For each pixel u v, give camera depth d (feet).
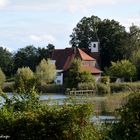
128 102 49.60
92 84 312.09
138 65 389.60
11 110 46.09
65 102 46.68
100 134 46.96
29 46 542.98
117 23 510.17
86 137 43.98
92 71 420.77
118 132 48.67
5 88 328.90
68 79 331.98
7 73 532.32
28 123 43.42
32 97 49.03
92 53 475.31
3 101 48.75
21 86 50.44
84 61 440.45
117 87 306.55
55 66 422.82
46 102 48.01
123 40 465.06
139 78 383.86
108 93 300.81
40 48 544.21
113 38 479.00
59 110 44.01
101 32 501.97
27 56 540.11
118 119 49.88
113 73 376.89
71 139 43.42
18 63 536.01
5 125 43.70
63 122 43.29
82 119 43.91
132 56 416.67
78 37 558.15
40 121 43.37
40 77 363.97
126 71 373.20
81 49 480.64
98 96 257.96
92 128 45.16
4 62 533.96
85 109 43.91
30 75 338.54
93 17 554.46
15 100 48.83
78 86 319.27
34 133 43.32
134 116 48.75
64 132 43.27
